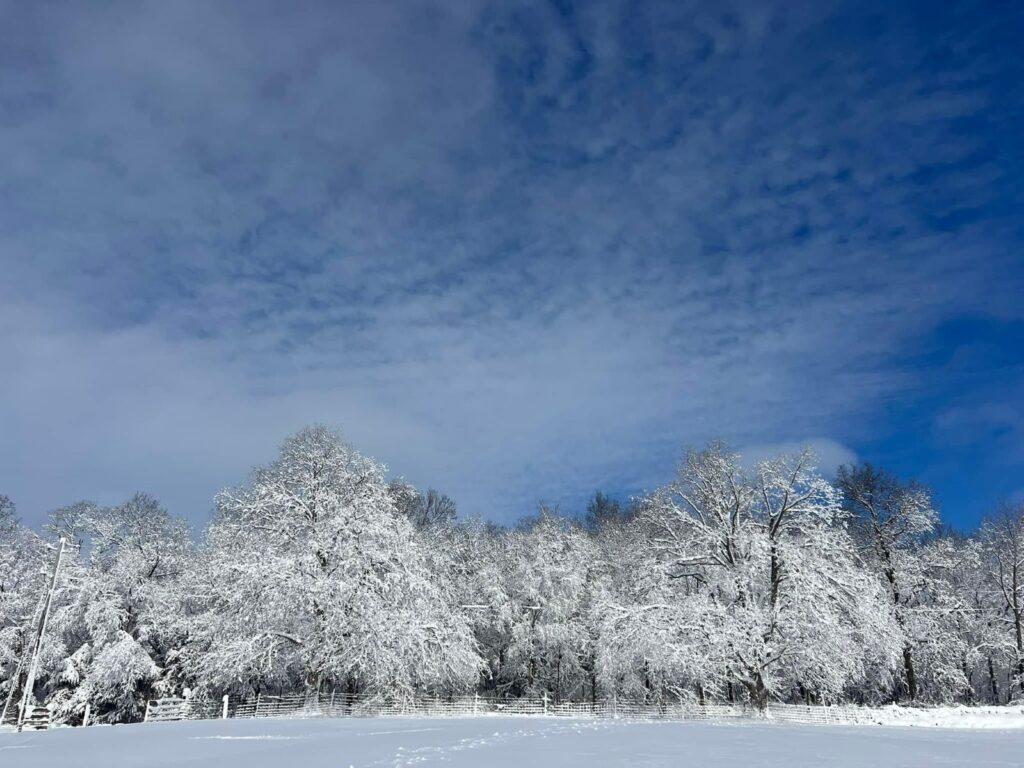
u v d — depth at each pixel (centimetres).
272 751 1452
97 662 3628
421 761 1237
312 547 3278
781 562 3328
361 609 3153
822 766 1193
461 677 3581
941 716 2888
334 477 3672
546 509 5025
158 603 3991
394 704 3281
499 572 4638
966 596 4650
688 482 3819
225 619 3378
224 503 3622
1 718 3694
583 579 4494
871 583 3309
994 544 4556
